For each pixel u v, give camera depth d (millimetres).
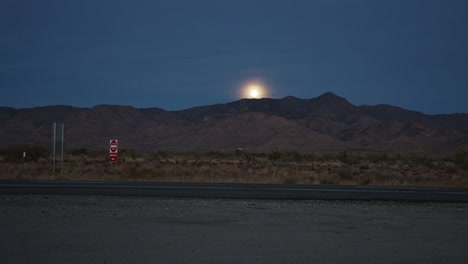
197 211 17812
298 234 13898
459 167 68625
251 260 10898
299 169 51875
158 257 11031
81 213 16719
